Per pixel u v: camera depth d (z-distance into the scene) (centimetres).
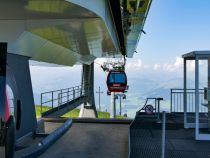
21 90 1137
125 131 1494
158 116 1597
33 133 1230
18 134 1057
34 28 1323
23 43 1576
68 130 1510
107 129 1551
